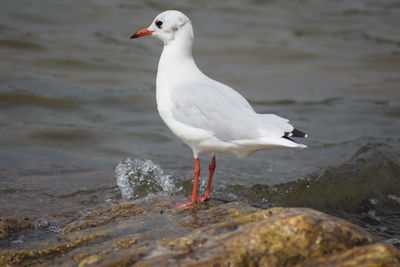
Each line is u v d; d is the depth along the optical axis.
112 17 26.11
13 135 15.16
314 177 12.95
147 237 7.98
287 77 21.75
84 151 14.62
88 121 16.70
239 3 29.20
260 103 19.16
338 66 22.89
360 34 26.25
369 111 18.59
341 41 25.41
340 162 13.86
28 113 16.78
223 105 9.67
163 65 10.59
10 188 11.61
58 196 11.29
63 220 9.65
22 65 20.31
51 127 15.88
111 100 18.36
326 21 27.75
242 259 6.63
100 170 13.19
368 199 12.09
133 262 6.90
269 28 26.38
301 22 27.42
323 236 6.91
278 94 20.05
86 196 11.37
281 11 28.73
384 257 6.52
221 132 9.64
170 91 10.27
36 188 11.70
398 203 11.98
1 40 21.98
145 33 10.73
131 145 15.21
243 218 7.75
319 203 11.84
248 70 22.16
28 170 12.88
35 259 7.76
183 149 15.13
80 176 12.66
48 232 9.00
